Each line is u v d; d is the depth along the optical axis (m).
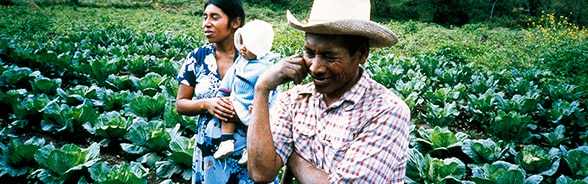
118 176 4.07
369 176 1.49
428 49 16.64
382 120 1.54
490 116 7.53
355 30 1.46
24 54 9.93
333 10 1.55
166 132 5.36
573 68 13.12
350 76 1.57
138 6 35.59
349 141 1.56
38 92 7.55
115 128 5.61
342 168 1.52
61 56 9.41
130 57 11.02
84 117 5.98
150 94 7.86
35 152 4.79
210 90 2.59
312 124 1.68
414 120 7.58
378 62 11.53
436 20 41.72
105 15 27.84
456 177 4.70
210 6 2.53
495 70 12.41
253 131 1.64
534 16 42.38
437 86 10.53
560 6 42.25
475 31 25.53
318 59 1.53
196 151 2.76
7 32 17.20
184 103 2.69
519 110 7.64
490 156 5.38
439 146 5.75
